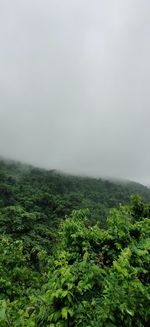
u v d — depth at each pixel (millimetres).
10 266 8312
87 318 3553
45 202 51156
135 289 3662
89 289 3977
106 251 4980
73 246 5242
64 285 3908
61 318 3727
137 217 6469
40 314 3951
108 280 3869
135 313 3588
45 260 9586
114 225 5422
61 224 6020
